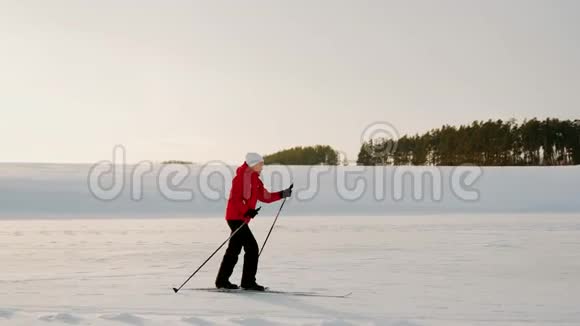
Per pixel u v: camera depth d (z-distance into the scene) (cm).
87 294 651
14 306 584
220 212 2312
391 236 1319
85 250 1090
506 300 612
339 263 900
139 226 1672
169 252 1059
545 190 2770
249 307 579
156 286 706
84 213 2234
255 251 682
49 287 696
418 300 612
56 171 3322
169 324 494
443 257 961
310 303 599
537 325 504
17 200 2444
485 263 891
